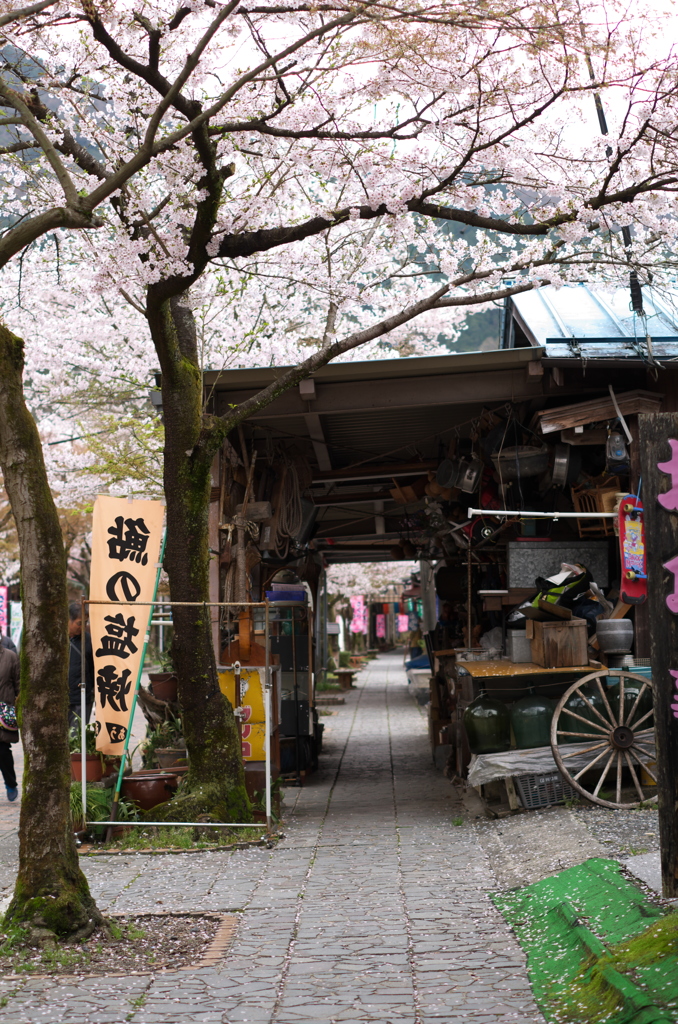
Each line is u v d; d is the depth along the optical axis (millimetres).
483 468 10125
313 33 4934
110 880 6074
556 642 8055
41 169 7426
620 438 8531
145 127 7184
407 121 6523
